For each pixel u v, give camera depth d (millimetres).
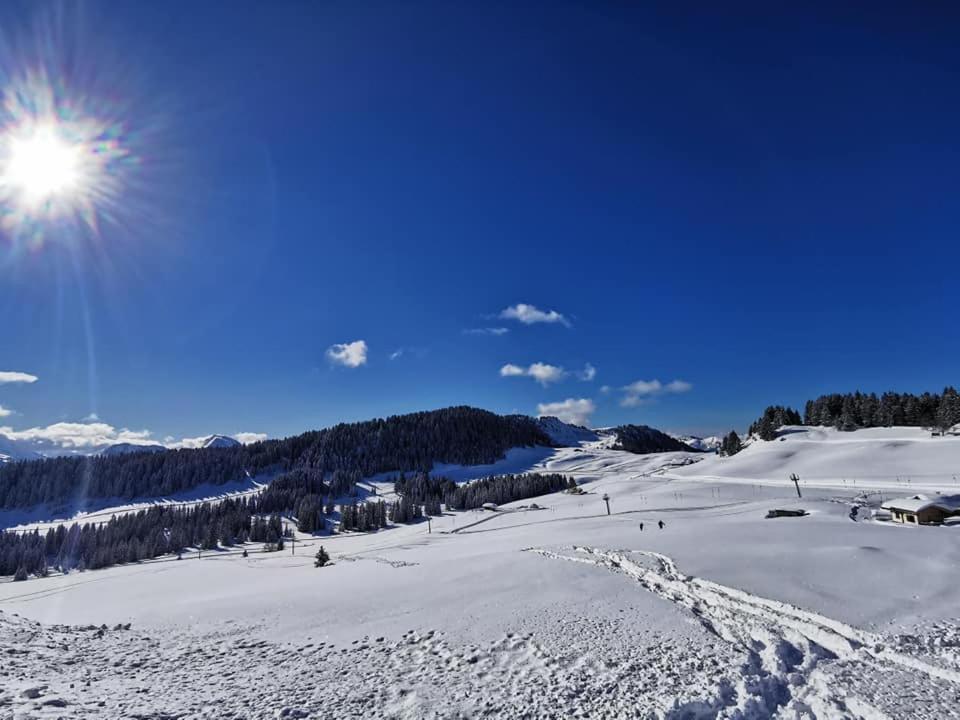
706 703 12141
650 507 87812
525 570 31188
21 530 176750
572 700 12906
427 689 14203
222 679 15406
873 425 146750
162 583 47156
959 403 121875
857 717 11328
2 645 18016
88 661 17422
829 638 16891
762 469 115375
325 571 47188
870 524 43062
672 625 18984
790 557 27656
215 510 169625
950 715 11047
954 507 48688
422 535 97875
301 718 12320
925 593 20453
